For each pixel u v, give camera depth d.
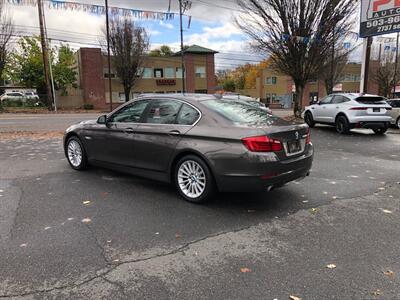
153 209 4.72
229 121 4.75
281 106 61.00
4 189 5.60
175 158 5.08
